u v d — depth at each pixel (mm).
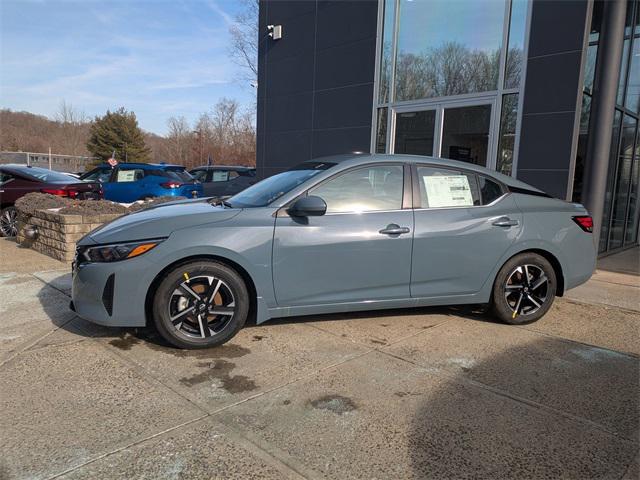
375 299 4164
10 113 70812
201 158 53344
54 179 9469
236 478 2285
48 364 3484
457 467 2400
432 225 4223
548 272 4594
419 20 8734
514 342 4148
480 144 7941
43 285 5582
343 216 4039
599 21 7020
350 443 2588
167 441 2570
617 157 8539
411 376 3418
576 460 2480
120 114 60188
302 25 10641
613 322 4781
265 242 3809
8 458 2393
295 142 11070
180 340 3707
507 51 7523
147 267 3590
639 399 3148
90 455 2434
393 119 9227
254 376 3367
